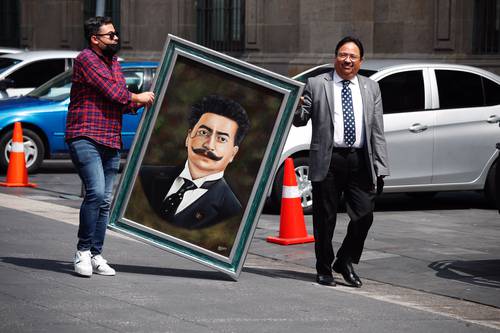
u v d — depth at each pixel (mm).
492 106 13375
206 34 25547
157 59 25953
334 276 8875
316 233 8320
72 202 13172
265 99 8164
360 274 9008
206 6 25500
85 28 8008
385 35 21500
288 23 23062
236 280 8289
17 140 14742
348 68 8094
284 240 10445
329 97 8109
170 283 8086
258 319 6934
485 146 13258
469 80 13297
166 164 8367
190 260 8953
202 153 8297
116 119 8141
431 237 11125
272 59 23297
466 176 13188
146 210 8391
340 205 13422
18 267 8430
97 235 8273
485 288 8492
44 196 13719
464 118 13133
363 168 8164
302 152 12523
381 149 8164
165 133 8359
